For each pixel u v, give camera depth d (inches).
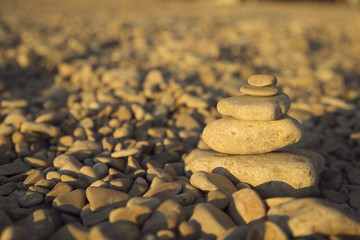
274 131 31.7
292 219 28.3
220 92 45.5
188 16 96.8
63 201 30.3
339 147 37.5
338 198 32.2
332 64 61.9
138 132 38.1
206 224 28.6
